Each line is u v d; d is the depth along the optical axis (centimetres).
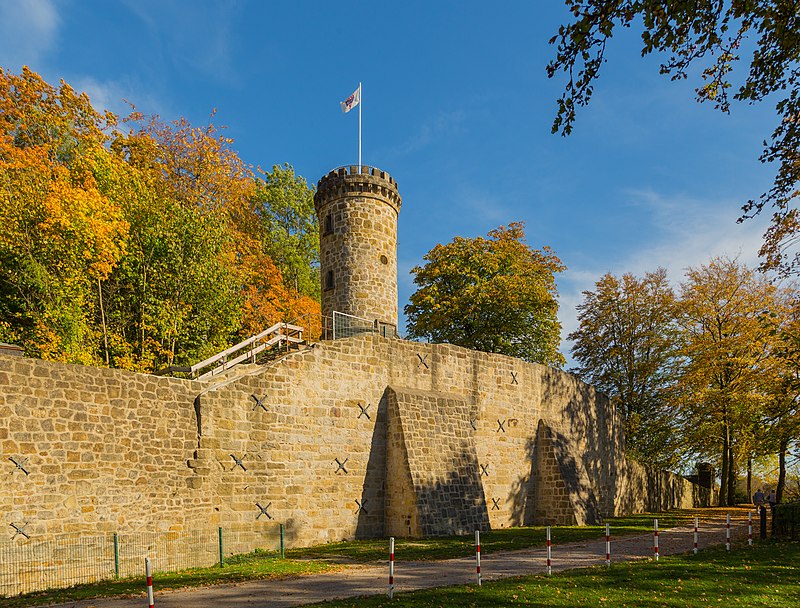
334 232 2888
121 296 2702
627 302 4228
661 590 1141
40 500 1428
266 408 2002
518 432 2909
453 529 2270
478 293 3916
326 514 2109
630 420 4069
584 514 2859
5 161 2622
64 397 1509
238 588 1265
